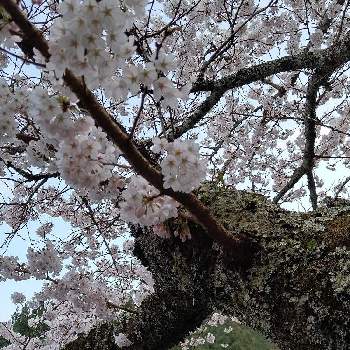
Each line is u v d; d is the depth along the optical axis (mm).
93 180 1746
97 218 4191
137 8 1438
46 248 2721
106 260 4512
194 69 4641
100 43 1318
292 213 2082
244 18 4777
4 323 4770
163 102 1625
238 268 1976
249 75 3439
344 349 1500
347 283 1543
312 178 5180
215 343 8609
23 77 2572
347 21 4805
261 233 1958
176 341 3199
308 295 1636
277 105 5688
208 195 2393
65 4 1284
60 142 1687
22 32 1446
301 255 1762
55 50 1342
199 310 2982
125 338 3240
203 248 2240
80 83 1538
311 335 1606
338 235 1752
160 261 2660
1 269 3191
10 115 1765
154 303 3195
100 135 1731
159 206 1877
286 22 4941
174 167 1621
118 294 4391
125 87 1579
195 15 4527
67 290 3271
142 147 2344
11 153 2682
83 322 4543
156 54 1612
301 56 3488
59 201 4562
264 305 1828
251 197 2297
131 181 1843
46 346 4797
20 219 3367
